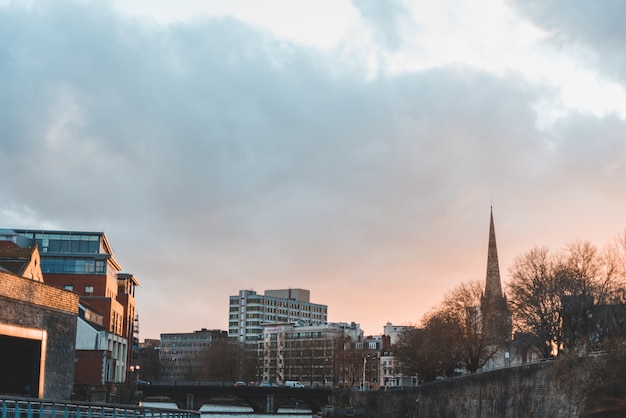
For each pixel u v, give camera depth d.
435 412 119.81
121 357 118.38
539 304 110.88
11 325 54.62
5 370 58.81
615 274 109.19
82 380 95.19
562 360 77.75
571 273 109.06
